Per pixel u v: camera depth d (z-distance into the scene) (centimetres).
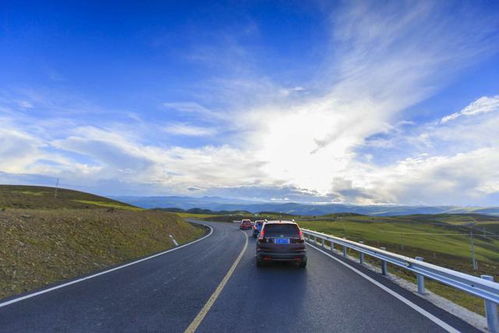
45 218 1388
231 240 2264
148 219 2367
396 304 611
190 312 552
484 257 5997
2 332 451
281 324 494
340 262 1208
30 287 764
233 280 837
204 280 835
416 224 12231
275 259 1008
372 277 894
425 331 467
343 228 6228
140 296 662
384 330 471
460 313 556
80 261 1076
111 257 1250
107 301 620
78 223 1489
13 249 959
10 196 3747
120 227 1745
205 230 3647
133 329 467
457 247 6644
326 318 524
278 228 1053
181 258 1277
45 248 1075
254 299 643
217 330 466
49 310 557
